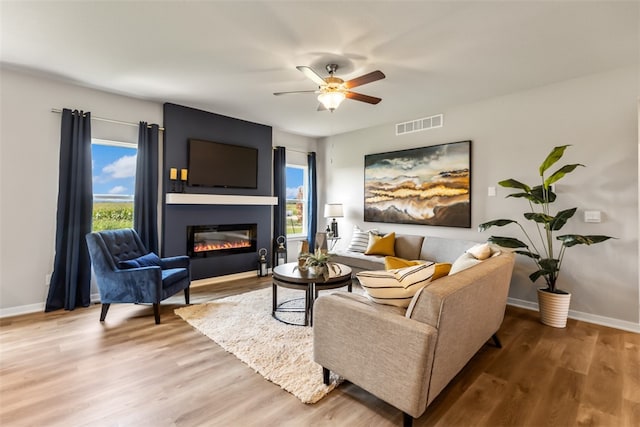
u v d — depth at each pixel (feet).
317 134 19.74
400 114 15.20
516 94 12.28
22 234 10.93
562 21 7.45
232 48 8.83
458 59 9.42
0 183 10.54
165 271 11.43
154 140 13.47
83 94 12.00
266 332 9.38
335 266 11.05
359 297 6.86
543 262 10.45
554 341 9.13
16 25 7.76
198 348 8.43
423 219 15.17
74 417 5.72
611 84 10.26
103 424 5.56
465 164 13.66
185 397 6.34
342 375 6.25
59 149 11.52
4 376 7.00
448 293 5.24
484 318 7.04
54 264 11.31
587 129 10.72
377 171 17.19
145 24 7.70
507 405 6.18
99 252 10.23
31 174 11.05
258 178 17.34
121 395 6.37
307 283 9.69
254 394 6.47
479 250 9.30
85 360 7.73
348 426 5.57
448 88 11.82
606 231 10.40
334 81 9.05
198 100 13.44
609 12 7.08
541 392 6.61
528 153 12.02
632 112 9.93
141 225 13.12
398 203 16.21
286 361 7.72
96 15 7.32
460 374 7.32
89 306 11.73
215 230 15.79
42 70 10.48
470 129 13.62
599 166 10.50
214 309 11.39
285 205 18.78
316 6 6.93
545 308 10.35
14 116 10.71
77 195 11.51
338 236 18.92
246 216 17.06
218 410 5.96
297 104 13.88
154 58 9.52
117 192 13.10
